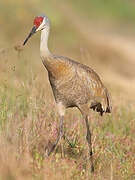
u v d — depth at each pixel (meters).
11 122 15.88
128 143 20.00
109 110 19.89
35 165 15.21
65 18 52.34
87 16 65.50
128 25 68.25
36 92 19.31
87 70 17.83
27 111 18.23
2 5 44.34
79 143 18.75
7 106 17.08
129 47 52.94
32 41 39.41
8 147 14.72
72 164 16.11
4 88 18.91
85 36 50.22
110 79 36.19
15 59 22.45
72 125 19.67
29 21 43.97
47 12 49.09
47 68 16.92
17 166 14.42
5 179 13.57
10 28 41.41
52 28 46.91
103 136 19.97
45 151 16.77
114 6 72.69
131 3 76.19
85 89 17.52
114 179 15.91
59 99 17.47
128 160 17.81
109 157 17.59
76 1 67.12
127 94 30.12
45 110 17.75
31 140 16.22
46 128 17.39
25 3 46.69
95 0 70.75
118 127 22.28
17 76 22.95
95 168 16.80
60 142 17.45
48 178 14.52
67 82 16.86
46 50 16.83
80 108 17.91
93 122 20.92
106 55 45.91
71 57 41.56
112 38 56.47
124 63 44.94
